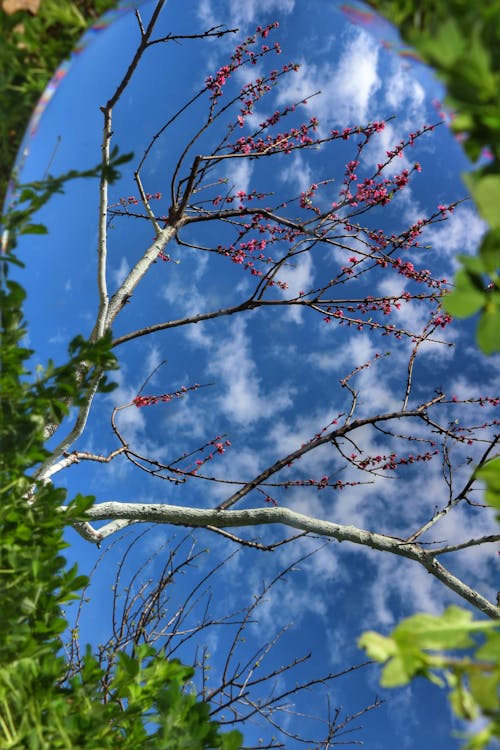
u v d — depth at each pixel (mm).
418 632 930
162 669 1829
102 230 3424
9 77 1551
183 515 3574
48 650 1700
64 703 1662
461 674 903
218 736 1763
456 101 795
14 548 1754
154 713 1773
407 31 909
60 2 1510
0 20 1508
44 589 1826
